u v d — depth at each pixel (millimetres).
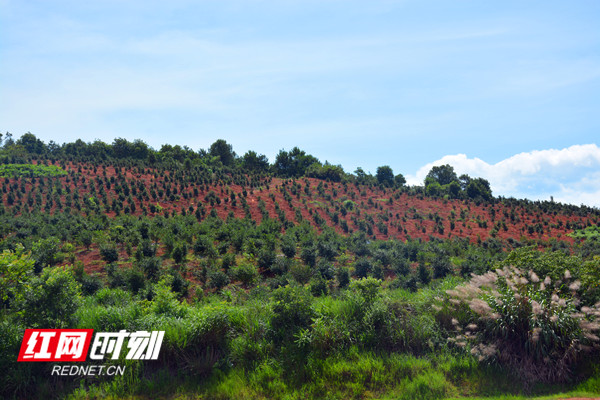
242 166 75500
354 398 5664
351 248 26141
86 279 14258
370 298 7898
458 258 24422
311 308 7484
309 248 21359
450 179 77125
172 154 70188
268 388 5898
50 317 6449
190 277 17484
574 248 33375
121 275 15477
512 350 6586
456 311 7609
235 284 17000
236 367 6484
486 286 7777
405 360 6602
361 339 6992
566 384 5992
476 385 5992
